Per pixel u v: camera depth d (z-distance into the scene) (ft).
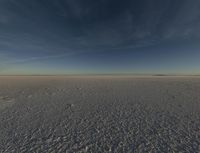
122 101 31.12
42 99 33.55
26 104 28.27
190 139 13.28
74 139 13.60
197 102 28.99
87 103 29.27
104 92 45.32
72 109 24.50
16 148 11.90
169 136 13.99
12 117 20.03
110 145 12.51
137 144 12.63
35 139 13.53
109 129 15.96
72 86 65.26
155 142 12.91
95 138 13.82
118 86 65.05
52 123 17.79
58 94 41.22
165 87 59.00
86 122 18.20
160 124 17.20
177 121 18.07
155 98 34.19
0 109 24.39
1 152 11.30
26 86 64.64
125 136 14.20
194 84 72.90
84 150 11.72
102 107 25.88
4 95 38.99
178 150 11.55
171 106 26.00
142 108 24.93
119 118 19.70
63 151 11.53
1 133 14.78
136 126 16.72
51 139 13.56
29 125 17.04
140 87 60.08
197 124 16.92
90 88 56.85
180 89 51.39
